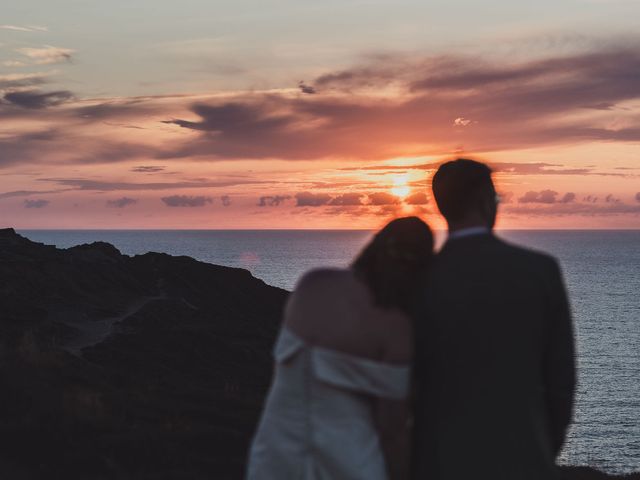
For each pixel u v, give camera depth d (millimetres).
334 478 3107
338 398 3133
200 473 13094
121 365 29062
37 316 32438
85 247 52438
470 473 3053
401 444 3256
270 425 3223
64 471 11180
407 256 3143
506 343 3090
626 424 99875
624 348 166250
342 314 3141
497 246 3238
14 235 46188
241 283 59281
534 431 3100
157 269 54438
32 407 13344
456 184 3279
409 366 3172
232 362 35656
